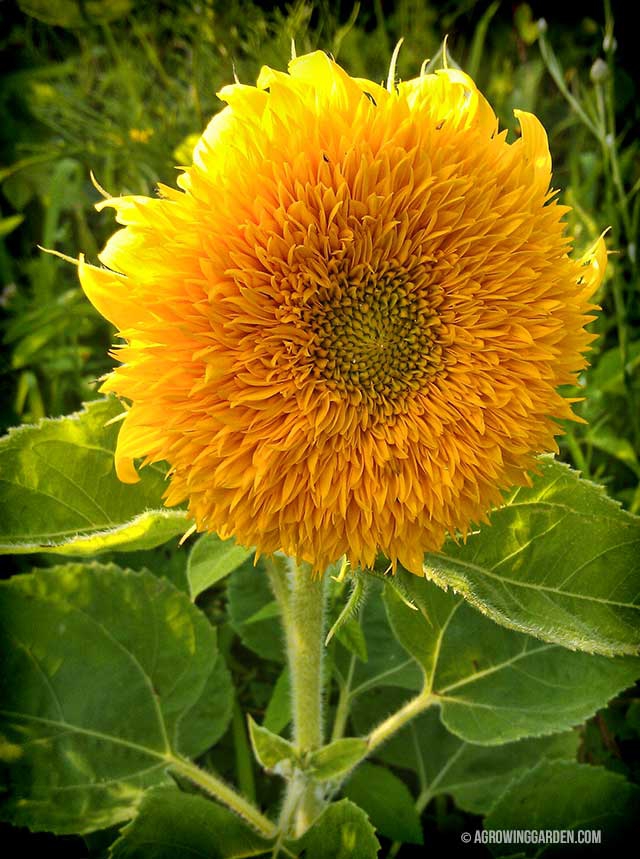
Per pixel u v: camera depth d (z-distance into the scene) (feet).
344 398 0.66
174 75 1.57
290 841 0.87
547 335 0.67
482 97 0.67
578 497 0.81
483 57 1.71
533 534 0.81
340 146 0.62
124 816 0.95
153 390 0.62
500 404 0.66
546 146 0.68
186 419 0.62
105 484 0.78
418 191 0.63
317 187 0.61
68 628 1.00
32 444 0.77
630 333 1.36
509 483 0.70
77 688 0.99
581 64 1.69
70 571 1.01
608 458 1.30
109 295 0.63
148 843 0.83
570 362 0.68
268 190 0.62
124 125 1.45
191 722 1.05
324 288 0.65
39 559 1.24
